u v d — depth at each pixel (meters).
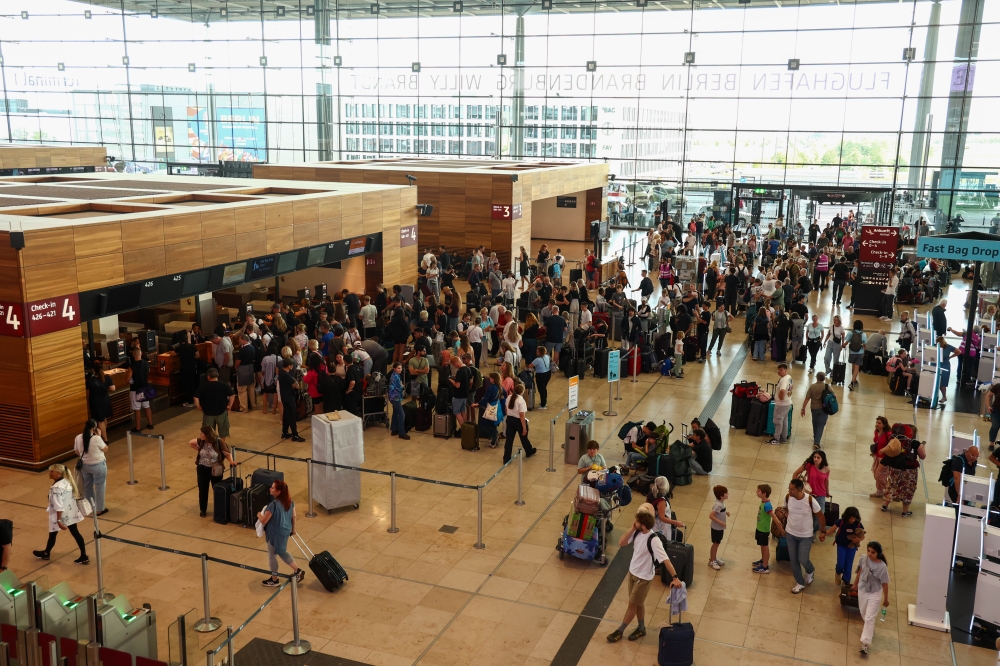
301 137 45.97
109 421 15.30
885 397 18.19
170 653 7.96
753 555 10.88
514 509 12.21
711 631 9.09
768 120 39.03
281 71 45.47
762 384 18.80
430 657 8.53
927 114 36.34
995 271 30.58
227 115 46.84
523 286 27.62
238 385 16.36
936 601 9.24
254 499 11.51
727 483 13.18
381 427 15.84
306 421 16.02
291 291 24.72
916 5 35.62
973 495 10.98
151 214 15.51
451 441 15.09
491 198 30.95
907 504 12.10
